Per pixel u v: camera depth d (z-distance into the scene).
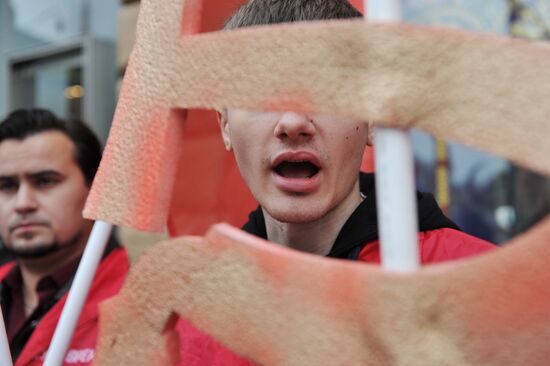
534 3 1.93
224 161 1.22
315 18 0.79
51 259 1.32
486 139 0.50
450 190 1.99
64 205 1.30
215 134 1.20
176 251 0.59
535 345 0.51
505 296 0.50
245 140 0.70
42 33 2.87
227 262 0.56
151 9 0.64
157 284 0.59
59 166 1.30
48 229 1.29
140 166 0.63
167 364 0.59
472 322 0.50
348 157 0.70
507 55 0.50
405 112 0.51
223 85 0.57
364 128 0.72
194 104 0.59
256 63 0.56
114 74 2.70
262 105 0.55
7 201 1.31
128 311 0.61
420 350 0.51
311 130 0.66
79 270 0.70
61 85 2.80
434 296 0.50
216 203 1.23
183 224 1.23
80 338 1.19
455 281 0.50
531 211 1.96
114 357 0.61
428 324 0.51
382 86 0.52
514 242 0.50
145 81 0.63
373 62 0.52
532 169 0.49
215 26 0.99
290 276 0.54
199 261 0.57
